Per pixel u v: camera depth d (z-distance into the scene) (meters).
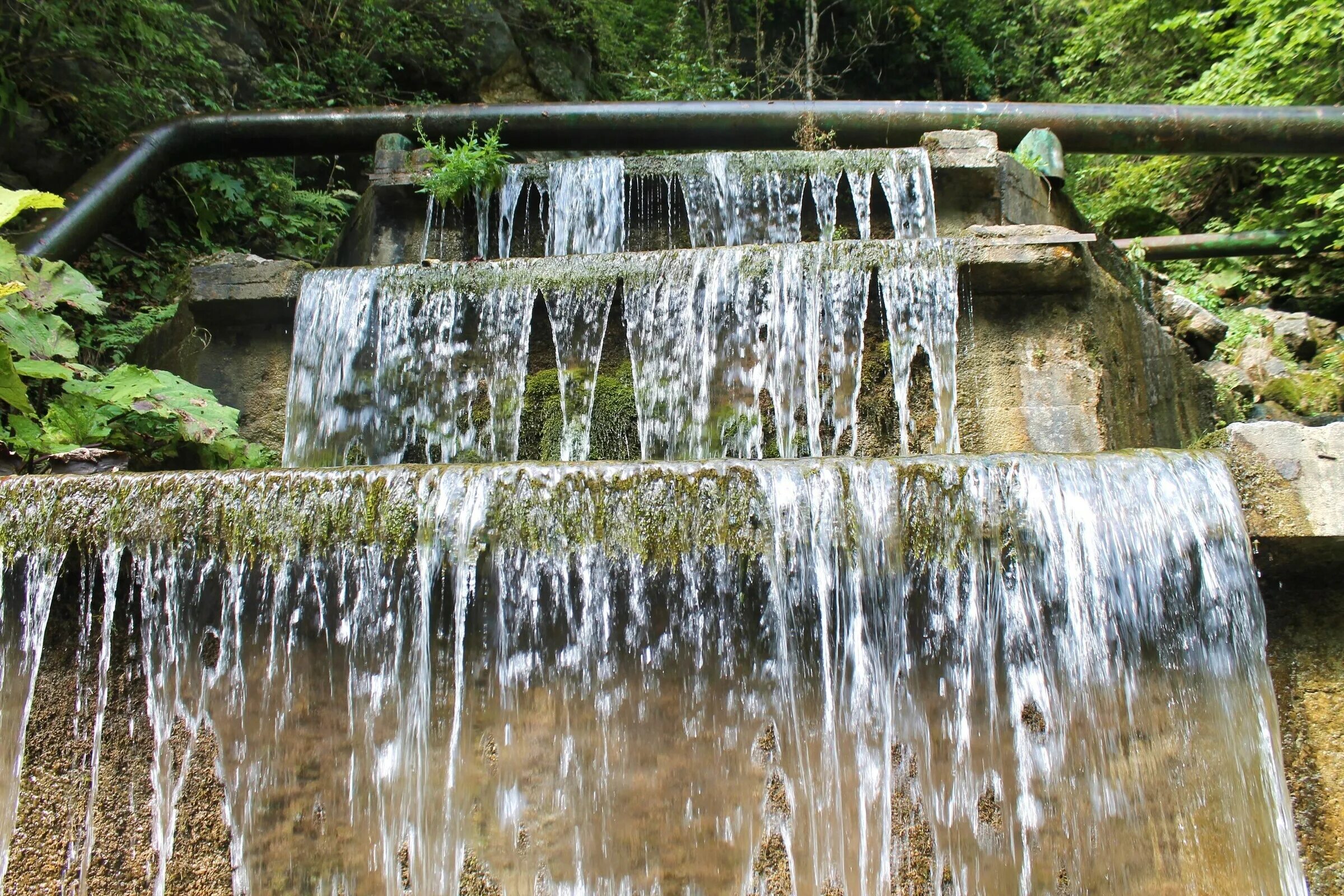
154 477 3.15
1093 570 2.83
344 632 3.04
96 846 3.12
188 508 3.09
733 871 2.91
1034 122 6.75
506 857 2.98
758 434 4.43
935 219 5.57
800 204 5.73
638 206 5.91
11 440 4.18
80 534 3.12
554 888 2.96
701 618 2.93
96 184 6.46
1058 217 6.18
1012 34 19.67
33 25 6.98
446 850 2.99
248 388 5.09
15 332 4.33
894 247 4.43
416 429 4.73
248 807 3.09
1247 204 12.03
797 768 2.89
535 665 2.97
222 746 3.11
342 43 11.33
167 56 7.98
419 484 3.03
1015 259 4.28
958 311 4.36
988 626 2.85
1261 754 2.75
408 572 3.00
